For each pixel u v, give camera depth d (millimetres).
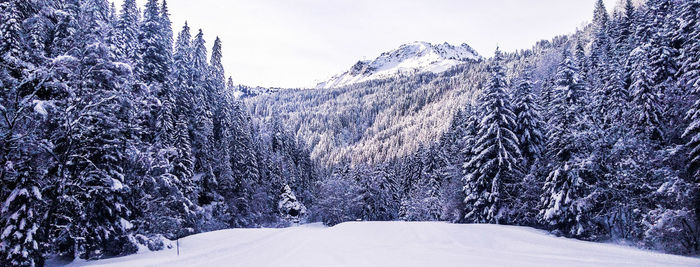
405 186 70938
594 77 36969
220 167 47500
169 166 20266
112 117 15250
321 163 166500
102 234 15461
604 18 67812
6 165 11484
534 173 27203
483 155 29141
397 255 14719
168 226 21672
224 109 56281
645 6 46531
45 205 13477
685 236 16469
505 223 28656
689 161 17906
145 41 35312
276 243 18516
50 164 13938
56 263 15039
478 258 14141
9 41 12602
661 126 22547
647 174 19797
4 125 12250
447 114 151000
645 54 27422
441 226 23922
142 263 13531
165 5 46062
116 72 15438
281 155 84375
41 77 13094
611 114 26797
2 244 11672
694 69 19297
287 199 70562
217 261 13742
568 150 22812
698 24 20297
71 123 13742
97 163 15641
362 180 59469
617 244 19828
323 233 22281
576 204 21188
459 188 34781
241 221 49469
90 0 23016
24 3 14078
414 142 126938
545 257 14461
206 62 55094
